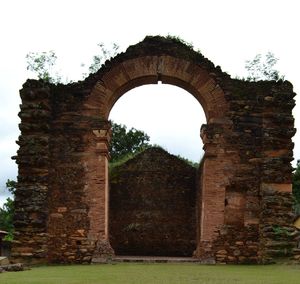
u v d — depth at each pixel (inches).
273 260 806.5
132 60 899.4
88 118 882.1
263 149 863.7
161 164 1250.6
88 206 855.1
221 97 887.1
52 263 834.2
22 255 823.1
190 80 895.7
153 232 1218.6
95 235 846.5
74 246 844.0
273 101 876.6
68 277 554.9
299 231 843.4
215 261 835.4
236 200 858.1
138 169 1251.2
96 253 837.2
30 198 839.7
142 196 1238.9
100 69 896.9
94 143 874.1
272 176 846.5
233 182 860.0
